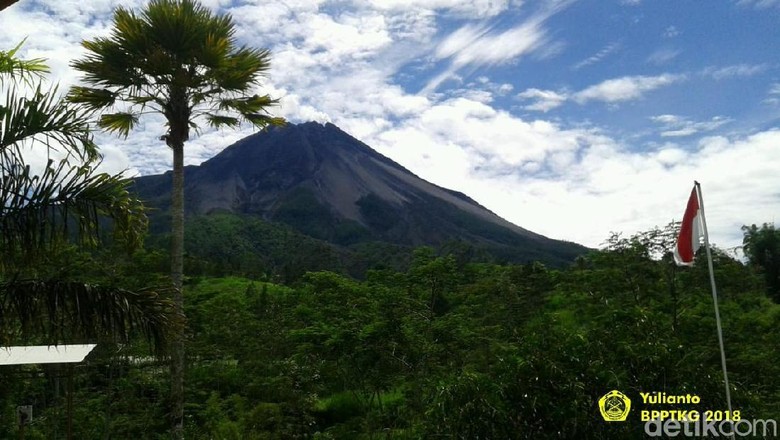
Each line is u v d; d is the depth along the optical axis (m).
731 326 18.39
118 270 14.60
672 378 10.11
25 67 6.51
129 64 11.04
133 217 6.68
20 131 5.78
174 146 11.44
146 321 6.38
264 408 16.83
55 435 14.82
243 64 11.60
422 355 17.67
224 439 15.23
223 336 24.56
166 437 15.84
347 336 17.59
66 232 6.07
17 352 8.52
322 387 20.77
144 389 17.75
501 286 26.94
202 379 20.83
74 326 6.16
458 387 10.07
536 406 9.67
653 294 18.44
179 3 11.05
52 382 16.36
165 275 15.30
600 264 19.92
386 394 20.61
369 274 21.56
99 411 16.66
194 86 11.15
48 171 5.96
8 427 15.00
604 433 9.76
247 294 39.12
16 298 5.96
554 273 28.59
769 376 14.63
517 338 12.83
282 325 25.59
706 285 19.59
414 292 20.52
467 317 21.48
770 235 37.75
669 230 18.88
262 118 12.64
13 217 5.83
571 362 10.10
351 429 17.39
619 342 10.35
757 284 27.09
